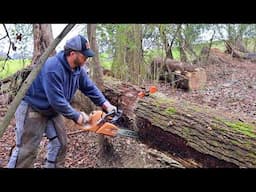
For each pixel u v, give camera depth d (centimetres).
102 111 287
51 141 303
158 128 310
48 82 264
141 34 571
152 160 339
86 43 268
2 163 363
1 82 356
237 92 764
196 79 759
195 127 288
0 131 137
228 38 1088
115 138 376
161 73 775
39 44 440
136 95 357
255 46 1173
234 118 297
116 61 596
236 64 1041
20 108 280
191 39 873
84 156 381
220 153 267
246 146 258
